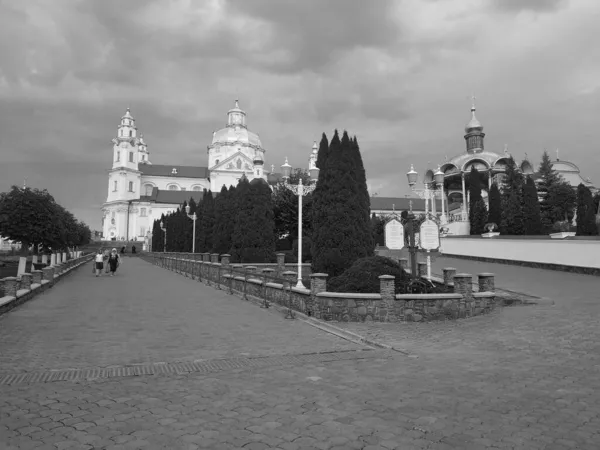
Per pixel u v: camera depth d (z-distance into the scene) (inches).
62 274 1114.7
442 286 595.5
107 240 4028.1
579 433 186.9
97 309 566.9
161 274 1307.8
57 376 272.8
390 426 195.0
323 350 349.7
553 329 406.0
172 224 2261.3
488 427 193.6
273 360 317.4
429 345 363.9
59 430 189.6
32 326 444.5
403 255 1218.6
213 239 1395.2
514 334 394.3
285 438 182.5
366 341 379.9
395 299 471.5
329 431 189.6
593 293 634.2
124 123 4414.4
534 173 2028.8
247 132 4581.7
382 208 3961.6
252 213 1155.9
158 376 275.6
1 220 1350.9
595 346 341.1
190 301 657.6
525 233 1454.2
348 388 250.7
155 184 4717.0
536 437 183.2
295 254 1240.2
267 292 634.2
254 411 214.1
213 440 180.2
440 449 172.2
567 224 1675.7
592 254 921.5
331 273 670.5
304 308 519.5
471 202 1720.0
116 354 330.6
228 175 4357.8
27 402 225.6
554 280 814.5
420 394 238.7
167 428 192.5
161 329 433.4
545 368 286.5
